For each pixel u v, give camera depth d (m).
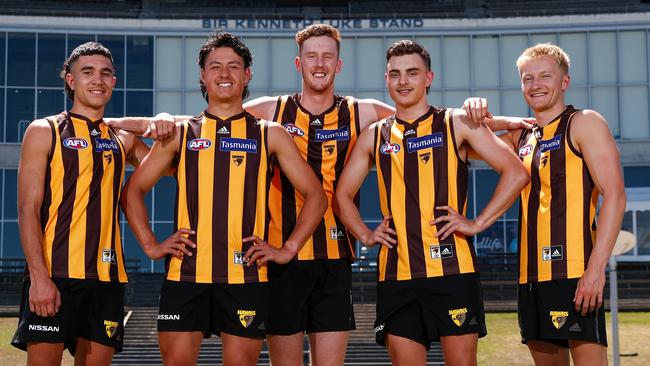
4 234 27.34
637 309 20.45
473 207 27.31
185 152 5.06
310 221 5.10
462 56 28.77
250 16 29.17
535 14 28.61
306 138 5.78
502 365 15.42
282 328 5.68
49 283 4.87
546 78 5.25
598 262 4.94
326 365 5.67
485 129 5.11
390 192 5.18
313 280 5.70
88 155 5.14
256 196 5.03
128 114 28.31
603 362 5.03
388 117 5.41
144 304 20.92
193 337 4.90
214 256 4.92
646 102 28.05
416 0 34.44
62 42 28.52
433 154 5.13
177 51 28.75
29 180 5.00
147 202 26.62
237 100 5.14
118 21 28.64
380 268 5.19
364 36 28.91
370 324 18.47
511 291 21.89
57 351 4.97
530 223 5.27
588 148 5.10
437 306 4.99
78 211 5.07
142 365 16.05
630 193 25.52
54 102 28.31
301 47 5.74
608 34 28.36
